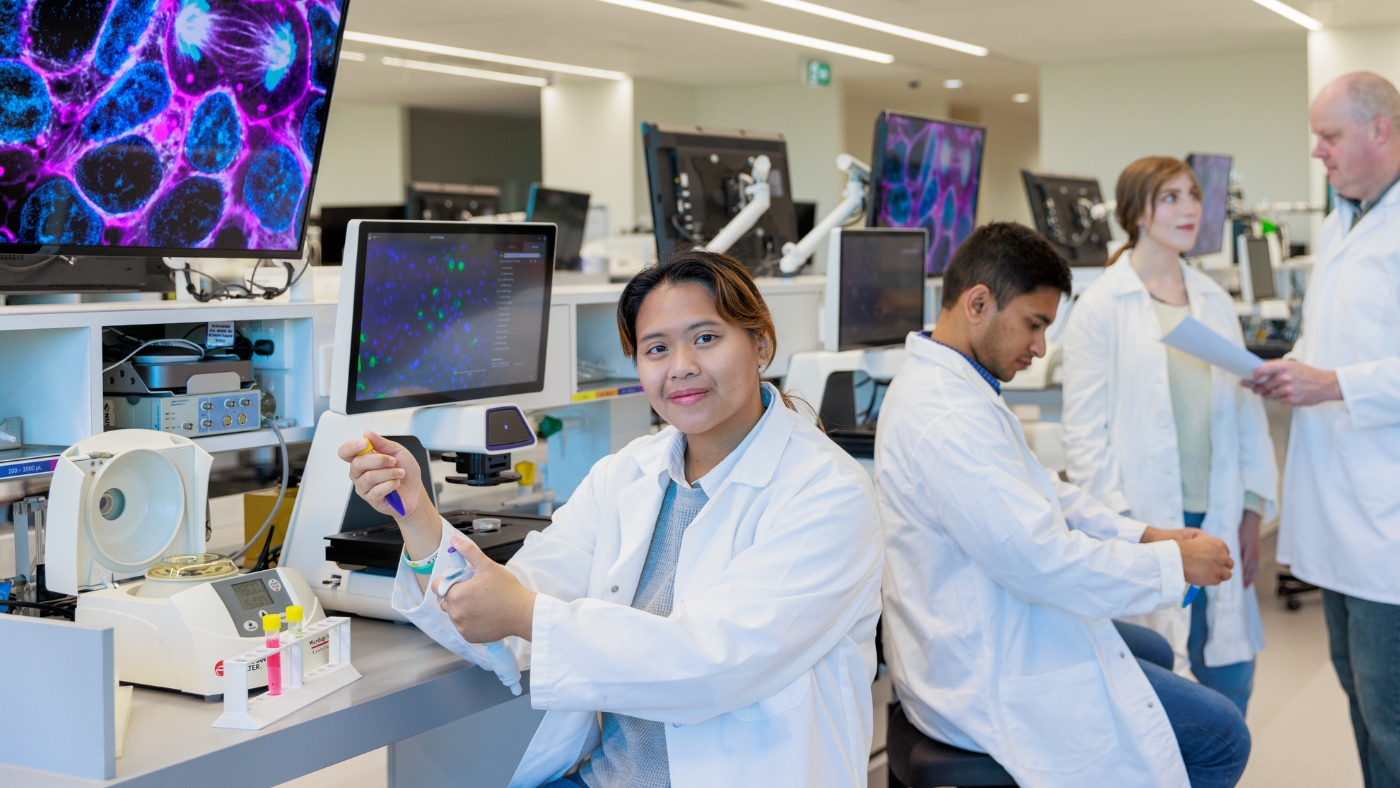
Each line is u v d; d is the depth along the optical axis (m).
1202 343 2.35
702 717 1.31
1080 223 4.53
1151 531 2.07
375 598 1.71
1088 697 1.81
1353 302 2.33
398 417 1.86
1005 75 11.55
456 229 1.82
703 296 1.40
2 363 1.69
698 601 1.33
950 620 1.86
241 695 1.30
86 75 1.57
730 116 12.27
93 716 1.17
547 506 2.50
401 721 1.43
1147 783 1.80
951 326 1.99
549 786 1.52
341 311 1.68
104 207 1.65
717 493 1.43
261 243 1.92
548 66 10.58
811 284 2.98
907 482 1.89
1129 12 8.20
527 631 1.33
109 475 1.56
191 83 1.71
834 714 1.39
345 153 13.90
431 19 8.32
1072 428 2.68
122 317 1.65
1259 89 9.84
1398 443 2.26
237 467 2.13
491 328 1.95
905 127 3.36
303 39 1.87
